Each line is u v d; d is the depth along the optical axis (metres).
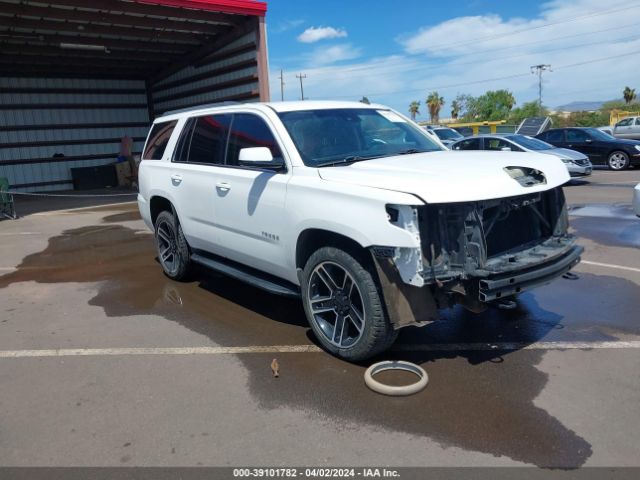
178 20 15.52
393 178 3.73
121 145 21.80
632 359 4.07
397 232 3.49
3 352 4.61
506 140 15.21
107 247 8.97
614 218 9.54
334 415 3.41
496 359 4.14
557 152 14.76
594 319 4.90
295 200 4.21
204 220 5.54
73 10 14.08
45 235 10.35
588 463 2.87
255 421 3.38
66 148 20.81
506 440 3.09
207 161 5.55
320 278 4.19
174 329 5.00
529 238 4.20
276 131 4.60
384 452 3.02
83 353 4.52
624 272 6.33
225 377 3.99
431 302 3.71
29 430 3.37
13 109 19.48
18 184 19.88
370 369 3.90
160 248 6.71
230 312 5.42
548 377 3.82
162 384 3.91
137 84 22.09
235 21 15.28
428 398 3.58
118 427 3.37
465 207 3.57
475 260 3.58
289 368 4.09
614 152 17.94
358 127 4.97
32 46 16.94
